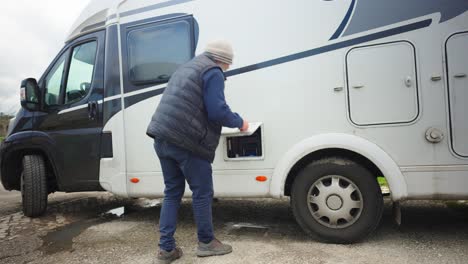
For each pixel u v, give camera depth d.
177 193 2.96
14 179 4.82
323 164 3.17
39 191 4.43
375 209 3.08
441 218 3.91
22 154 4.64
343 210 3.13
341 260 2.83
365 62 3.08
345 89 3.13
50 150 4.25
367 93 3.08
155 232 3.77
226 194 3.45
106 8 4.02
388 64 3.03
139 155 3.74
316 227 3.20
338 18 3.16
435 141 2.94
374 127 3.06
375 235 3.41
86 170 4.03
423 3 2.96
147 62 3.73
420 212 4.20
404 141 3.00
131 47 3.80
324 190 3.18
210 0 3.54
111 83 3.87
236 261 2.87
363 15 3.09
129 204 5.23
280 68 3.31
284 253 3.01
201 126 2.77
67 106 4.16
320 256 2.92
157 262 2.85
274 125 3.32
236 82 3.42
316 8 3.23
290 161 3.23
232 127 2.87
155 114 2.86
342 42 3.14
